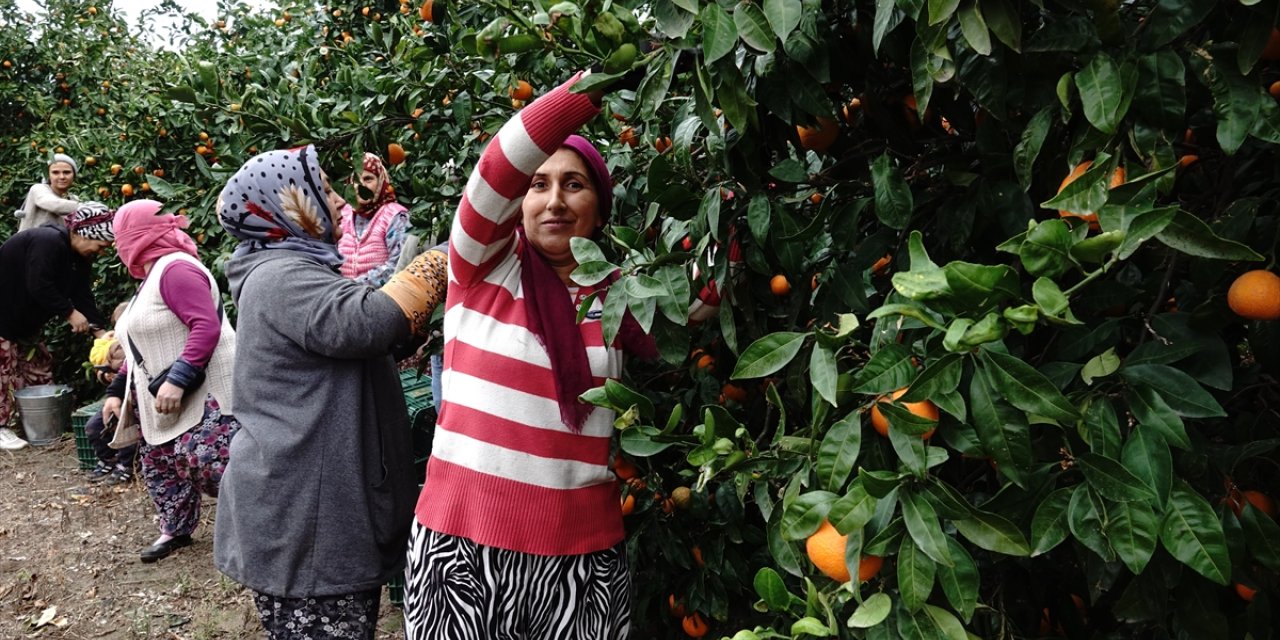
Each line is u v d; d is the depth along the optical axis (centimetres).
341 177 259
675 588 237
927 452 100
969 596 99
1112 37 99
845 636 117
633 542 221
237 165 269
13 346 575
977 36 96
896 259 144
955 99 123
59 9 800
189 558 396
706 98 120
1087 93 98
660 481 212
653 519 221
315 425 192
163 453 313
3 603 360
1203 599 115
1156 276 123
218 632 331
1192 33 107
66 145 640
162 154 517
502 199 147
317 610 197
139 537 424
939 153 144
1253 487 124
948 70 106
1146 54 98
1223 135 98
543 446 157
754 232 140
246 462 194
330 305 185
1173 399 100
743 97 120
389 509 203
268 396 193
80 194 618
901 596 100
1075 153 105
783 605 110
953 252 138
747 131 138
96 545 415
